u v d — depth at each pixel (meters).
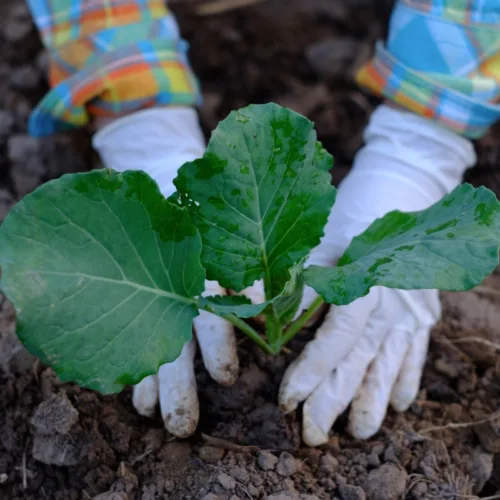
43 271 0.82
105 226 0.84
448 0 1.00
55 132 1.12
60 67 1.08
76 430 0.94
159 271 0.86
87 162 1.17
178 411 0.93
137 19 1.07
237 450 0.93
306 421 0.94
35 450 0.94
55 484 0.94
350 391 0.96
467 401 1.00
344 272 0.86
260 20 1.31
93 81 1.04
